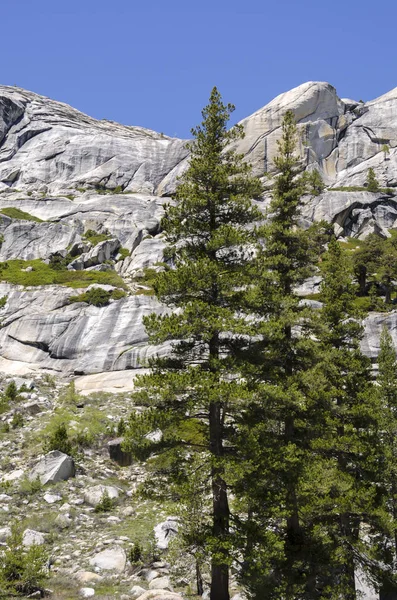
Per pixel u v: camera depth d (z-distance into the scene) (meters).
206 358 20.83
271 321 20.72
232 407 19.27
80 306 64.94
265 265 23.27
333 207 97.06
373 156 119.12
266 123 118.06
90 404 48.09
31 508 29.31
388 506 24.81
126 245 90.12
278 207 25.72
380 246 66.69
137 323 61.06
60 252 85.44
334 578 22.42
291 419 22.84
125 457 36.31
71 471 33.47
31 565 21.33
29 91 155.12
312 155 115.81
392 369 27.19
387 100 127.38
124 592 21.33
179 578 22.91
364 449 23.39
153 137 153.50
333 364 24.64
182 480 19.25
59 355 61.88
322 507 22.00
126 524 28.28
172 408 19.89
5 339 65.75
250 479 19.05
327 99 122.94
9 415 42.81
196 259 21.02
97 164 126.56
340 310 26.22
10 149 136.12
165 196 116.00
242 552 18.27
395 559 24.39
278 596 18.77
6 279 74.31
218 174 21.42
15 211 102.75
